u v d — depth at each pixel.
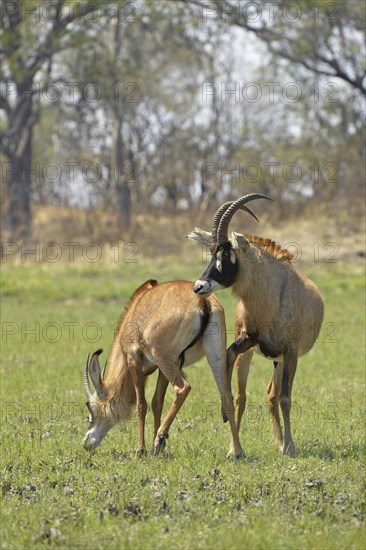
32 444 26.59
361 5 92.81
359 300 68.69
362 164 103.06
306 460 24.69
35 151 124.06
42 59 96.31
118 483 21.69
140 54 106.62
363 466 23.98
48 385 38.12
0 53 95.38
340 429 29.27
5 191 99.19
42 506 19.61
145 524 18.25
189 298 25.80
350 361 45.75
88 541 17.25
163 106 115.38
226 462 24.50
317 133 105.69
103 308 68.31
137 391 26.42
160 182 108.62
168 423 25.39
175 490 20.92
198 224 96.81
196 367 43.56
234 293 26.97
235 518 18.67
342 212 96.69
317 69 98.50
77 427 29.62
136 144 116.75
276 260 27.41
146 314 26.27
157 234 94.75
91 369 26.89
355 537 17.48
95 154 120.38
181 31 101.31
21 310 67.50
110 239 93.69
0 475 22.81
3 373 41.78
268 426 30.14
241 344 26.78
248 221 95.94
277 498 20.22
